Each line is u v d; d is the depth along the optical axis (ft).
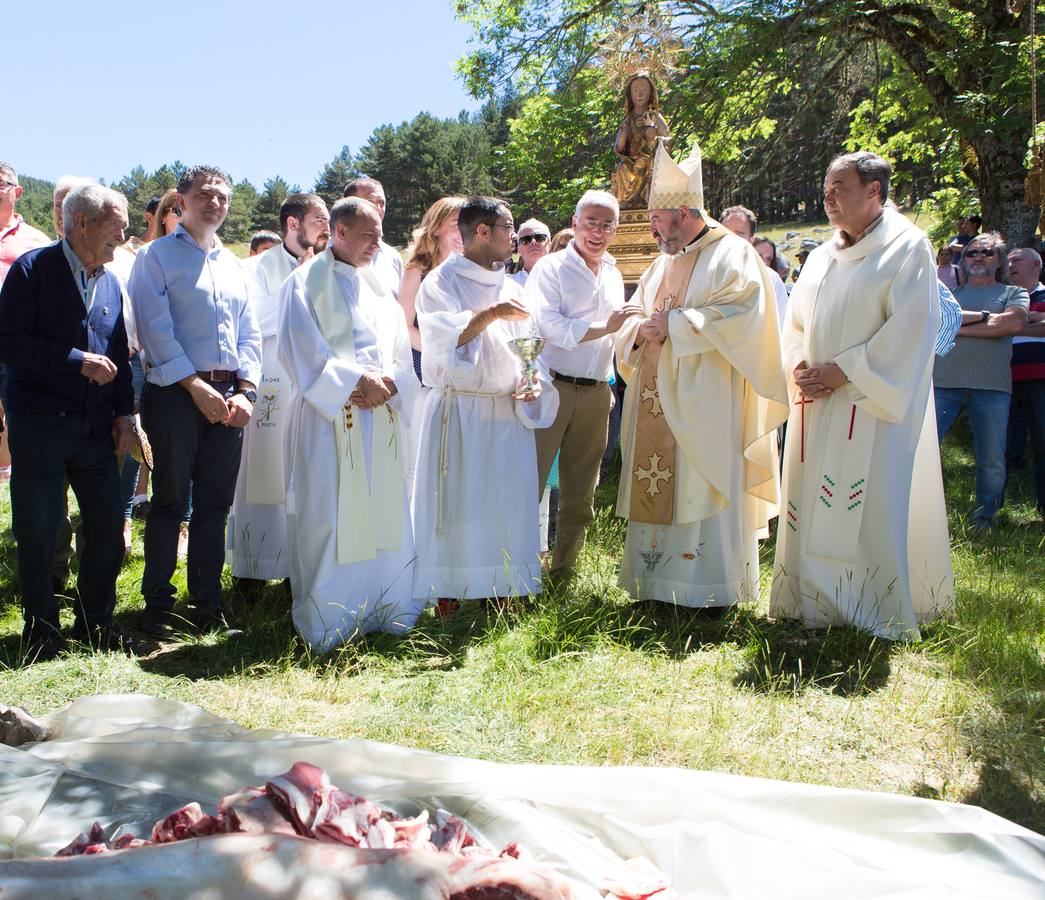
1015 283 25.95
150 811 9.45
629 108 30.81
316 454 16.46
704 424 17.29
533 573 17.97
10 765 10.11
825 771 12.16
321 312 16.49
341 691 14.38
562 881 7.26
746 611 18.12
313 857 6.96
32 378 15.02
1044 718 13.53
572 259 18.92
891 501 16.40
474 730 13.05
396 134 264.52
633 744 12.63
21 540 15.23
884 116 59.21
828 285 17.11
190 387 16.17
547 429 18.93
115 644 15.97
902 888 8.43
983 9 48.47
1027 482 30.73
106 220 14.97
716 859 8.77
